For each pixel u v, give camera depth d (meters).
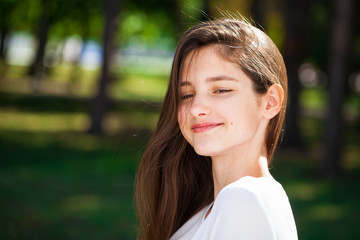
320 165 11.79
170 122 1.83
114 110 22.09
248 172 1.58
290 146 14.78
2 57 34.84
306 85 46.16
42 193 8.69
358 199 9.13
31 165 11.16
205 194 1.98
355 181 10.88
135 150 13.66
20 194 8.41
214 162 1.65
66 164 11.54
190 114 1.60
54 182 9.67
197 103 1.54
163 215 1.95
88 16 28.89
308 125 21.42
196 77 1.55
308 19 14.67
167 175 1.94
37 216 7.18
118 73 37.19
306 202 8.86
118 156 12.86
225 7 13.98
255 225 1.29
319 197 9.28
